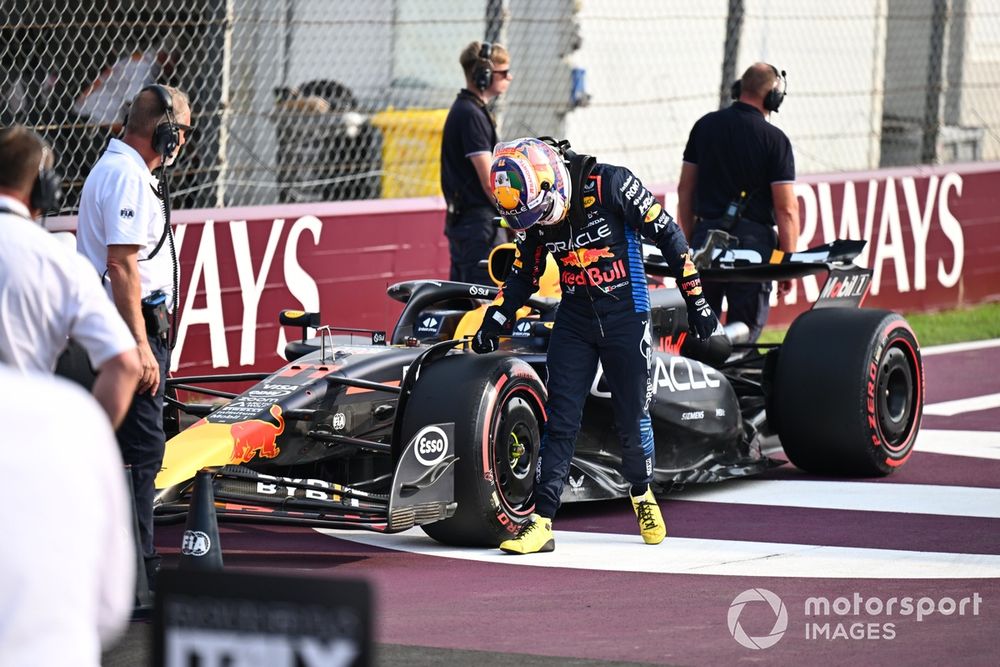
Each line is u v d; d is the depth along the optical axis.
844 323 26.36
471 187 32.03
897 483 26.19
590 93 50.72
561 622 17.50
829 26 57.59
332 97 45.03
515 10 49.53
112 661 15.75
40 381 8.34
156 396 18.25
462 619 17.64
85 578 8.25
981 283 47.84
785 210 29.97
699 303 21.62
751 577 19.75
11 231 12.74
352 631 8.41
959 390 35.28
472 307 25.84
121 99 36.94
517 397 22.09
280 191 42.28
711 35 55.03
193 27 38.03
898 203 45.00
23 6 37.25
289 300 33.78
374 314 35.59
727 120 30.09
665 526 23.06
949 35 57.06
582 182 20.92
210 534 17.89
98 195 18.30
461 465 21.06
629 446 21.83
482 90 31.88
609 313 21.27
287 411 21.03
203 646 8.68
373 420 22.73
